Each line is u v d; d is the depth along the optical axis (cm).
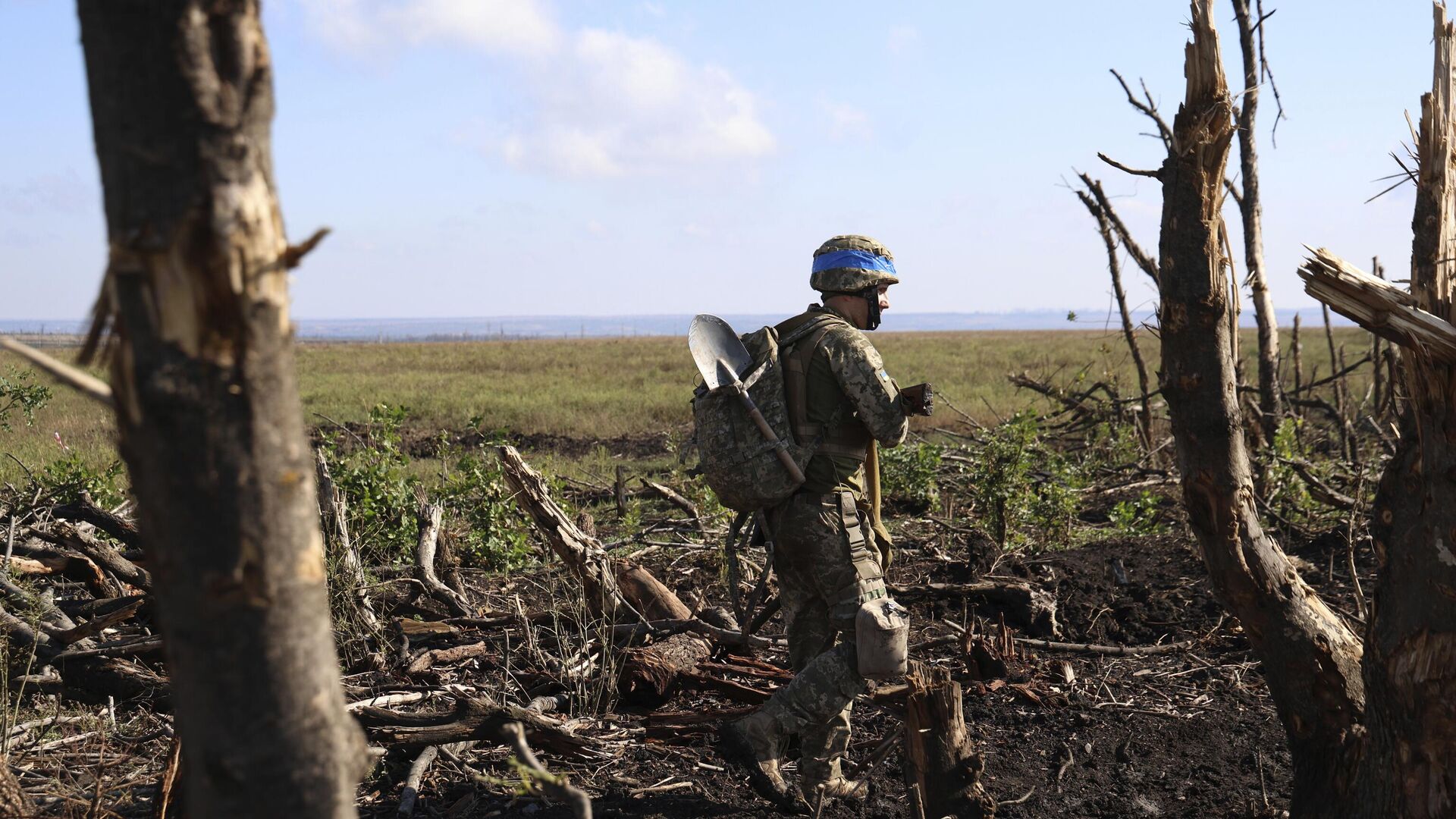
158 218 103
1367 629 226
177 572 108
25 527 534
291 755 113
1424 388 204
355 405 1878
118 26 102
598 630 449
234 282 105
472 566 670
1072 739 375
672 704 416
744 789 335
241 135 105
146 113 102
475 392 2211
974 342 5859
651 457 1277
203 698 111
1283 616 251
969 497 826
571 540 484
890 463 811
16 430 1186
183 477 106
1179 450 258
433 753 335
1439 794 210
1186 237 246
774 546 311
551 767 346
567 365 3503
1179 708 406
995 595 536
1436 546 204
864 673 286
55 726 360
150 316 104
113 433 1192
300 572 112
